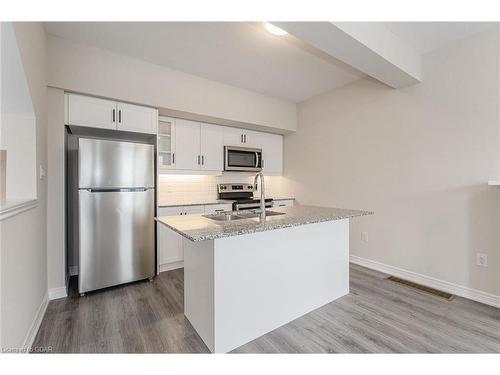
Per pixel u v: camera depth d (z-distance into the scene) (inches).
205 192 159.2
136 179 108.1
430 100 102.9
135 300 93.0
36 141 75.0
